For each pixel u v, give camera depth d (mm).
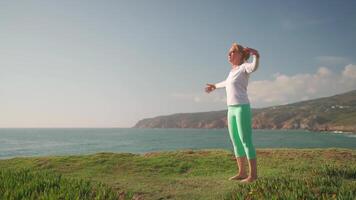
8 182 5059
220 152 13141
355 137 111688
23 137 132500
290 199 4297
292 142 77438
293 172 7641
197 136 123938
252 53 6008
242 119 6129
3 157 44531
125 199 5035
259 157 11422
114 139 106000
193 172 9391
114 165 10242
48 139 111375
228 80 6430
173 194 5867
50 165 10461
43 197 4176
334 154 12039
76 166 10203
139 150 56062
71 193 4504
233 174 8656
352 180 6266
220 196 5438
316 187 5293
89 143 82000
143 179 7797
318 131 182500
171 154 12688
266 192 4738
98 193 4793
